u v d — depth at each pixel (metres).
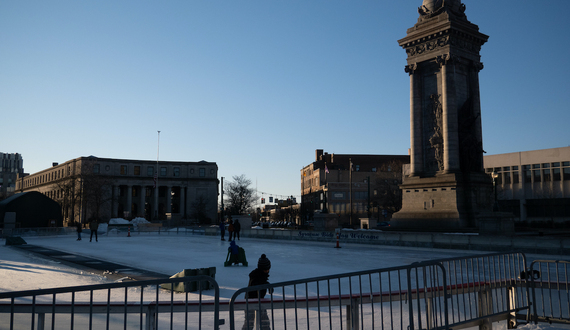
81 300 12.00
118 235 56.72
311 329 8.48
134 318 9.49
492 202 42.09
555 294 11.57
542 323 9.84
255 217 160.50
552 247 24.83
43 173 145.50
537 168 80.50
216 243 38.91
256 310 7.43
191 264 21.59
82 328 8.38
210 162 130.00
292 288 14.08
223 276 16.98
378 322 9.16
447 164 40.88
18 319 8.88
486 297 9.56
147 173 124.44
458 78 42.56
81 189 101.06
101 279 16.50
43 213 67.31
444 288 8.13
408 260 23.39
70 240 44.50
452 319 8.86
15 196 67.06
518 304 10.07
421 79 44.59
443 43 42.16
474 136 42.41
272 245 35.59
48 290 5.39
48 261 23.22
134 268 19.98
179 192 130.38
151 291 13.55
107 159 120.06
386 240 33.41
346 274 7.07
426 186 41.94
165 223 89.88
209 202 128.00
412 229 42.25
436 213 40.72
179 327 8.77
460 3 44.25
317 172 121.19
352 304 7.65
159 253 28.11
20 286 14.77
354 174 120.50
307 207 134.62
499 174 85.38
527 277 10.09
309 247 33.28
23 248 32.84
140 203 123.31
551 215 75.50
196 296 12.57
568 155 76.12
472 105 42.62
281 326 8.73
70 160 122.62
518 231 52.00
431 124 43.38
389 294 7.90
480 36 43.59
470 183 39.91
